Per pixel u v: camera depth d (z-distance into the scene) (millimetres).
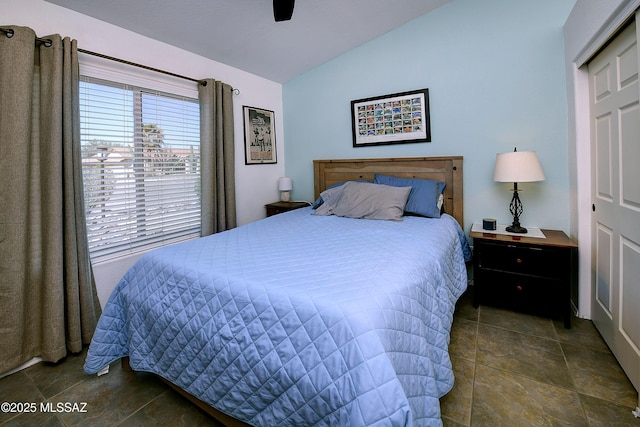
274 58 3217
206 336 1280
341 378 959
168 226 2758
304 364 1035
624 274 1649
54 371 1804
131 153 2439
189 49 2770
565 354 1831
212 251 1720
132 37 2377
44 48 1828
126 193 2424
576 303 2328
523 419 1372
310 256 1609
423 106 2953
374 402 892
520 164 2232
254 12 2395
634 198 1532
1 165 1699
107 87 2264
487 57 2652
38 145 1821
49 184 1837
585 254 2182
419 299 1310
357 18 2758
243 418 1196
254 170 3539
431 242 1878
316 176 3607
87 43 2111
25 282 1817
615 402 1454
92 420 1435
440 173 2902
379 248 1729
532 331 2098
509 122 2605
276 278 1302
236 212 3336
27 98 1745
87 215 2197
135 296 1593
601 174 1944
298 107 3764
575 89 2150
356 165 3354
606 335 1902
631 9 1382
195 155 2963
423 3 2699
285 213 3033
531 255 2232
